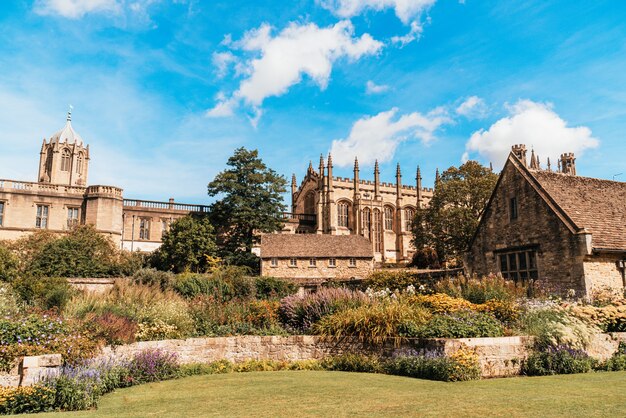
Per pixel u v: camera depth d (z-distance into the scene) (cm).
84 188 6131
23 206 5844
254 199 6562
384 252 8944
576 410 945
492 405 1006
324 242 5706
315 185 9131
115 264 4541
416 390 1219
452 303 1895
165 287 3581
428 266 5816
